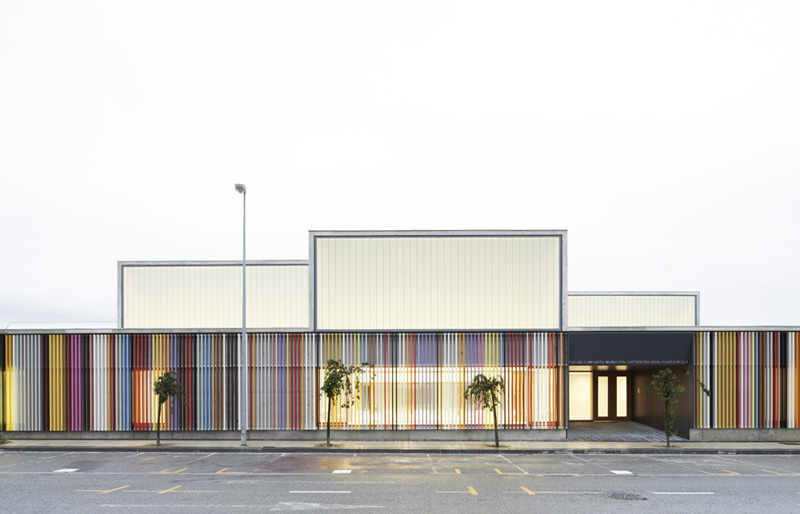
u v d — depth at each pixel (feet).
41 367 78.13
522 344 77.25
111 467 55.93
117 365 78.02
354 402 76.48
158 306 90.53
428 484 47.16
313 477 50.24
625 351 76.59
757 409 75.87
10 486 46.78
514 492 44.29
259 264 92.02
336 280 78.43
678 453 66.90
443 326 77.66
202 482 48.06
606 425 89.86
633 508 39.63
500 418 76.02
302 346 77.56
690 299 104.37
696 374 76.23
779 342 77.00
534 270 78.38
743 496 43.68
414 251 78.74
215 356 77.77
